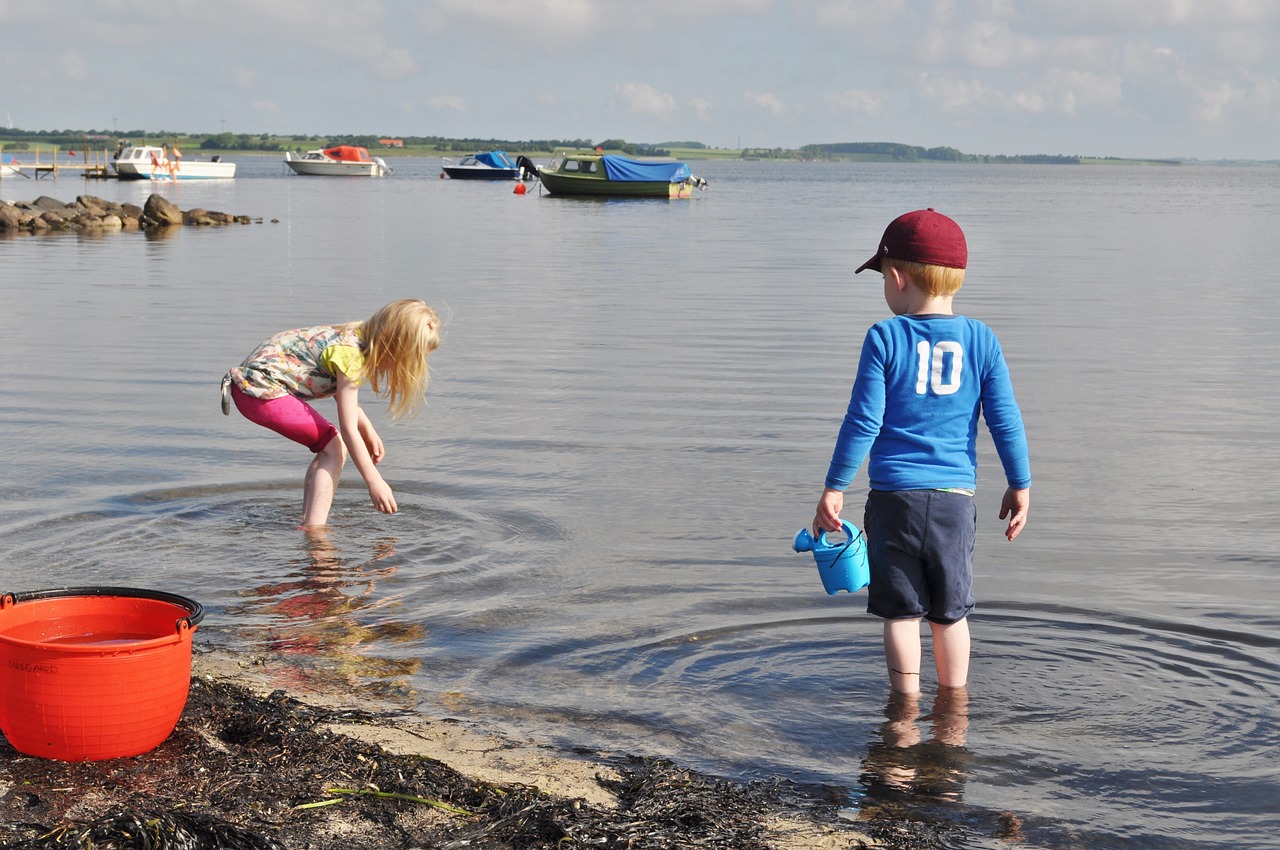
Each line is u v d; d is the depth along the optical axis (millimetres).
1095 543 5742
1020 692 4012
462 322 13867
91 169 83500
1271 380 10203
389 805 3078
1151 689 4047
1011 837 3094
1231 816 3229
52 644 3137
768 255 24906
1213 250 26375
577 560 5430
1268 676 4168
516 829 2949
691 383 10008
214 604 4797
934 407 3852
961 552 3881
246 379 5859
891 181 132000
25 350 11398
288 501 6375
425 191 67312
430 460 7316
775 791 3312
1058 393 9578
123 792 3094
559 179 60750
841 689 4027
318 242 27625
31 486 6547
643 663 4250
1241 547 5684
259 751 3369
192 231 31500
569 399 9305
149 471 6922
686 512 6246
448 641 4438
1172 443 7875
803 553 5566
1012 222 40312
